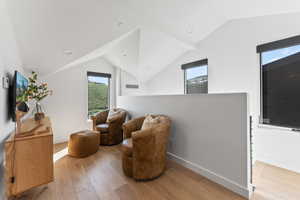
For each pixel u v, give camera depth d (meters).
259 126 2.46
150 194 1.64
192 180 1.90
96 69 4.35
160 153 1.98
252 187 1.65
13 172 1.45
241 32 2.66
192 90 3.80
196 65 3.52
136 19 2.31
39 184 1.58
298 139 2.04
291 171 2.08
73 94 3.87
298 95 2.12
